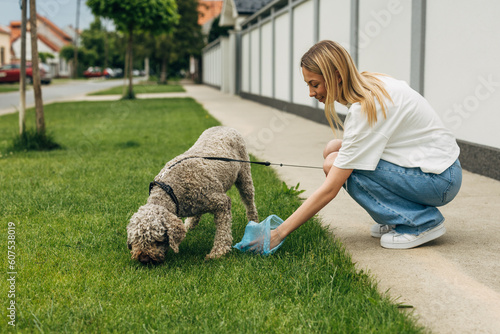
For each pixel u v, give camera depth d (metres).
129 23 21.80
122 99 22.53
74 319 2.54
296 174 6.18
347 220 4.22
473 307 2.55
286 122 12.10
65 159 7.59
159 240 2.92
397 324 2.32
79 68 77.81
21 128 8.86
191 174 3.24
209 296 2.75
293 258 3.20
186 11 48.94
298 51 13.64
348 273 2.92
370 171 3.26
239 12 22.08
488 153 5.63
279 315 2.52
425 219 3.36
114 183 5.67
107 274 3.12
